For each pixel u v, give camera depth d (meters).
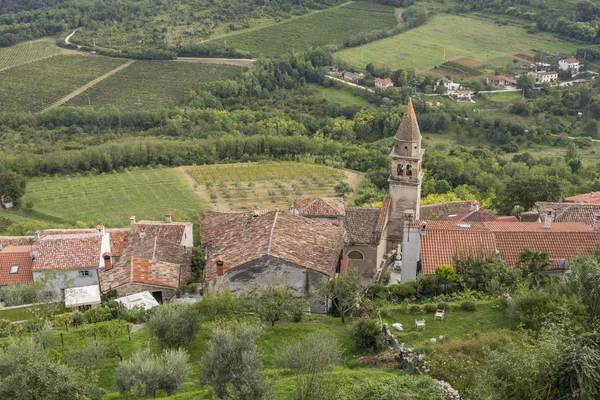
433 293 52.91
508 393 32.34
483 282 52.03
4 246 76.19
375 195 122.38
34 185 142.62
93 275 70.50
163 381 40.84
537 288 51.91
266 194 131.62
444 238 58.25
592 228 60.94
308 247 57.81
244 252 56.59
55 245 71.88
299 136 167.00
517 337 41.19
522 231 58.97
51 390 35.66
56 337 51.22
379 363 41.78
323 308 54.88
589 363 32.22
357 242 67.62
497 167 138.12
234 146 161.12
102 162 154.12
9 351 38.88
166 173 149.62
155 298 64.00
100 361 45.25
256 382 36.72
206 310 50.66
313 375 36.62
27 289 64.12
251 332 40.12
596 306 43.53
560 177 126.19
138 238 75.06
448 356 39.47
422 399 34.31
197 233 89.75
